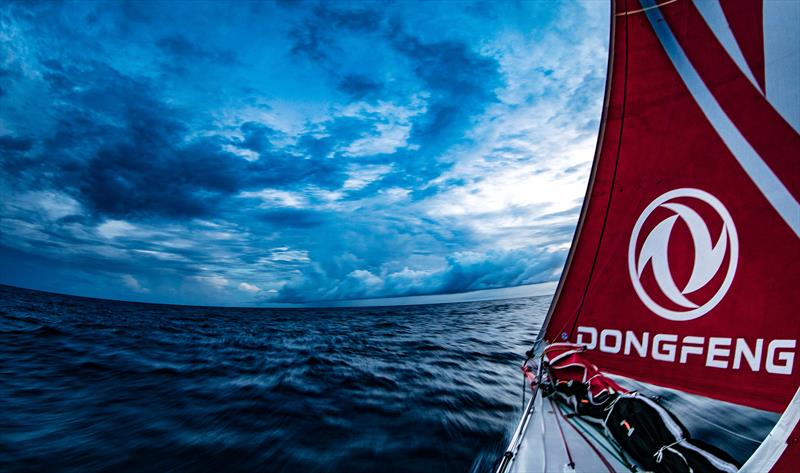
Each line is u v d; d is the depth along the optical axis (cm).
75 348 891
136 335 1201
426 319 2067
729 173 178
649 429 149
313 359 862
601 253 218
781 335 161
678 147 194
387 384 619
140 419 435
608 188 218
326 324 1844
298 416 453
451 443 371
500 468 166
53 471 310
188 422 428
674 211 194
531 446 175
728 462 125
